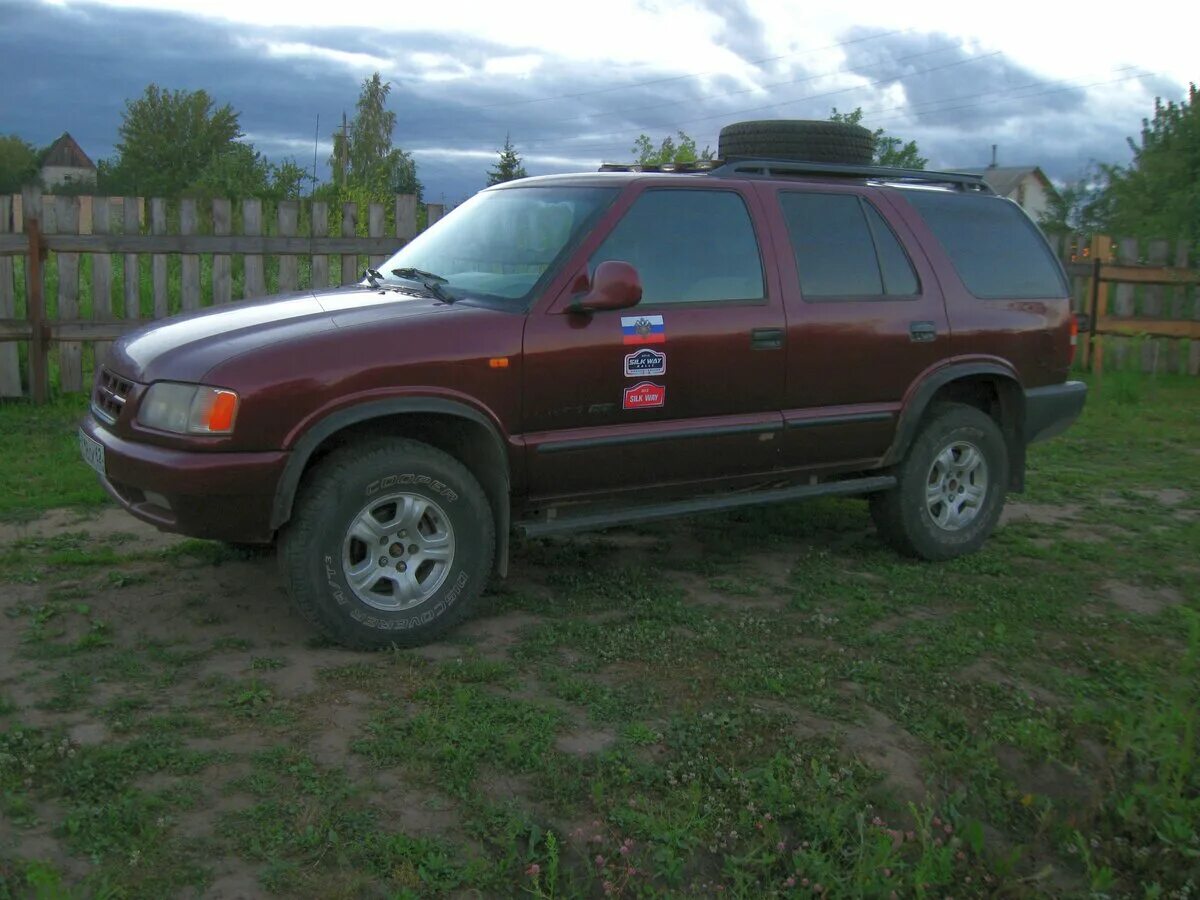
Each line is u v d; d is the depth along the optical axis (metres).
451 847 3.21
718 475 5.34
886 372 5.72
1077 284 13.71
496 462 4.66
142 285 11.07
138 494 4.44
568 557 5.88
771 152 6.20
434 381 4.47
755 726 3.99
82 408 9.23
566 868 3.21
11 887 2.89
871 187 5.94
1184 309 14.03
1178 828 3.69
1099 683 4.60
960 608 5.37
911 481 5.89
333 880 3.03
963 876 3.47
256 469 4.16
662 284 5.07
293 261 10.40
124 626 4.68
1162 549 6.45
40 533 5.94
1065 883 3.53
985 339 6.10
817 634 4.89
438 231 5.70
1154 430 10.37
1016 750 4.05
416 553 4.53
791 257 5.47
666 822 3.37
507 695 4.13
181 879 2.98
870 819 3.56
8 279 9.41
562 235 4.99
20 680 4.11
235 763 3.55
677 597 5.28
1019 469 6.44
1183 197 16.81
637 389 4.96
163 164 58.44
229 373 4.17
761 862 3.29
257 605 4.96
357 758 3.63
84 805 3.27
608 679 4.33
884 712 4.21
